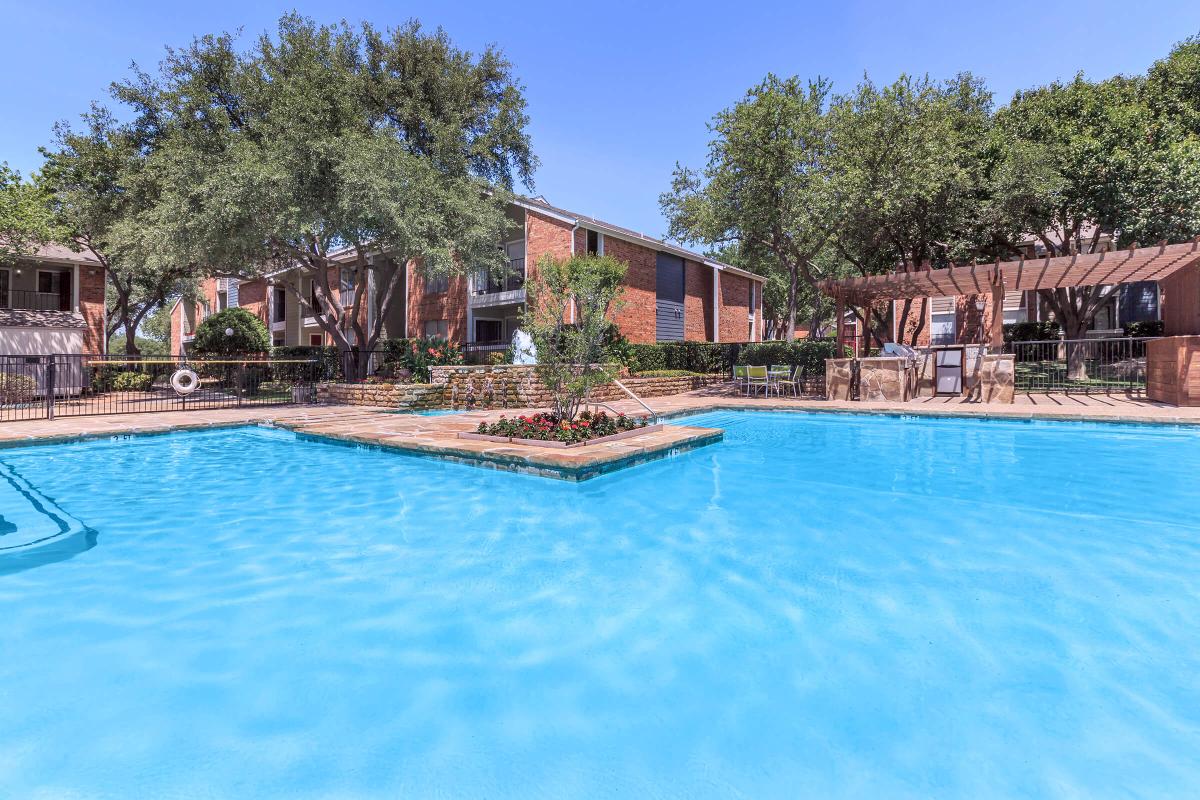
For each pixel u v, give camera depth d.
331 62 15.44
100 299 20.78
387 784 1.92
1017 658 2.70
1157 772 1.93
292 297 32.50
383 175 13.09
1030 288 14.59
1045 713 2.28
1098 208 14.72
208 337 24.36
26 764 2.00
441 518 5.17
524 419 8.92
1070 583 3.58
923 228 16.09
